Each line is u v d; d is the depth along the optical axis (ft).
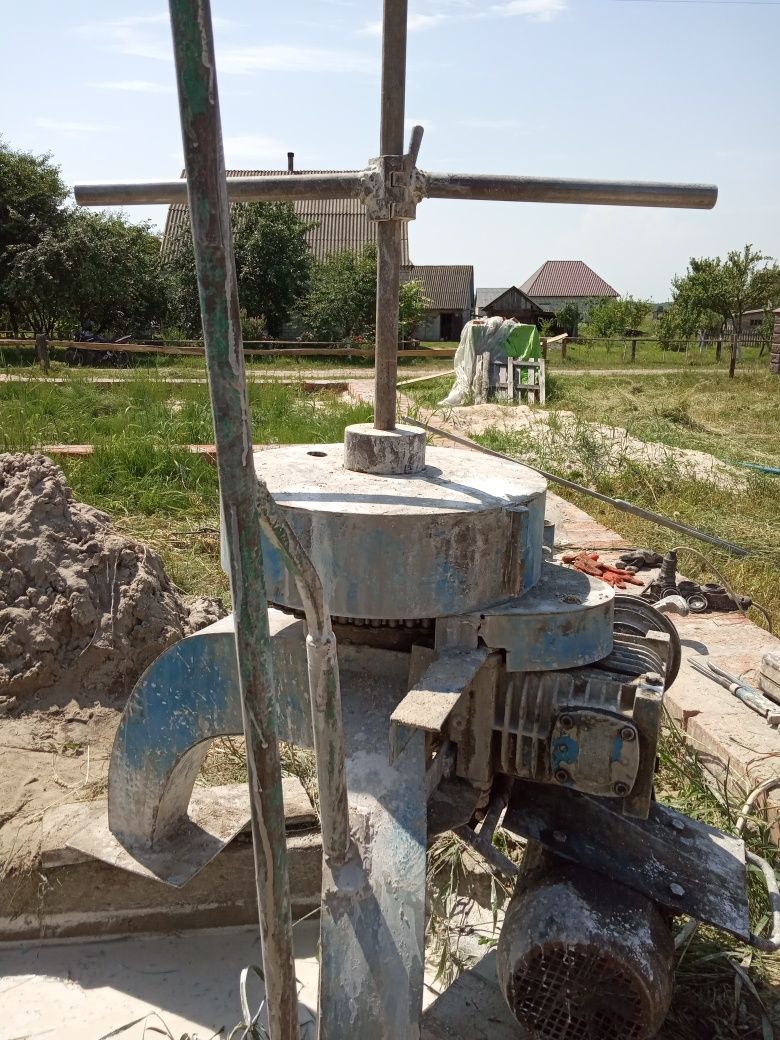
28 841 8.48
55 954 8.27
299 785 9.41
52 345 61.52
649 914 6.48
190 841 7.99
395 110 6.52
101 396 39.96
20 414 32.27
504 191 6.69
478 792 6.68
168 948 8.40
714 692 12.51
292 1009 4.68
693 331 112.78
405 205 6.59
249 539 3.91
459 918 8.50
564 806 6.97
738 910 6.63
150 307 86.74
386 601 6.19
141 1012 7.61
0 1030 7.37
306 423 36.09
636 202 6.79
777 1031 7.27
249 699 4.10
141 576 12.26
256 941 8.52
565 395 53.47
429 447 8.71
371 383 55.88
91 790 9.70
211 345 3.64
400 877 5.65
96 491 22.80
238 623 4.01
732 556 20.88
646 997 6.09
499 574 6.43
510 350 52.16
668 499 26.71
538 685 6.48
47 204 78.59
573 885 6.54
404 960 5.43
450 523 6.13
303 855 8.68
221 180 3.50
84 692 11.51
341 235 118.52
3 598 11.92
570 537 21.53
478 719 6.56
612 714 6.17
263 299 95.61
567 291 216.13
